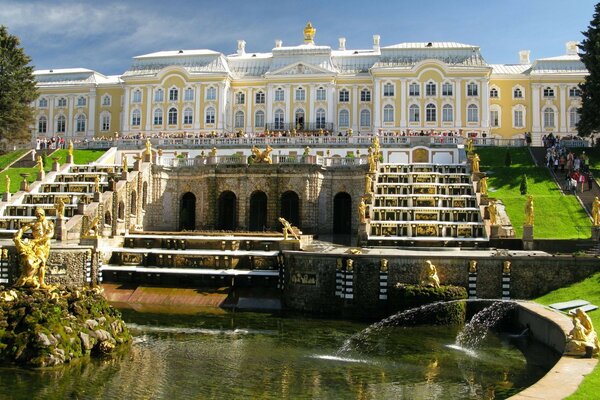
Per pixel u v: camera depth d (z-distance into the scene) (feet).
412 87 320.91
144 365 85.87
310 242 165.89
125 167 184.14
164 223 203.21
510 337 102.94
